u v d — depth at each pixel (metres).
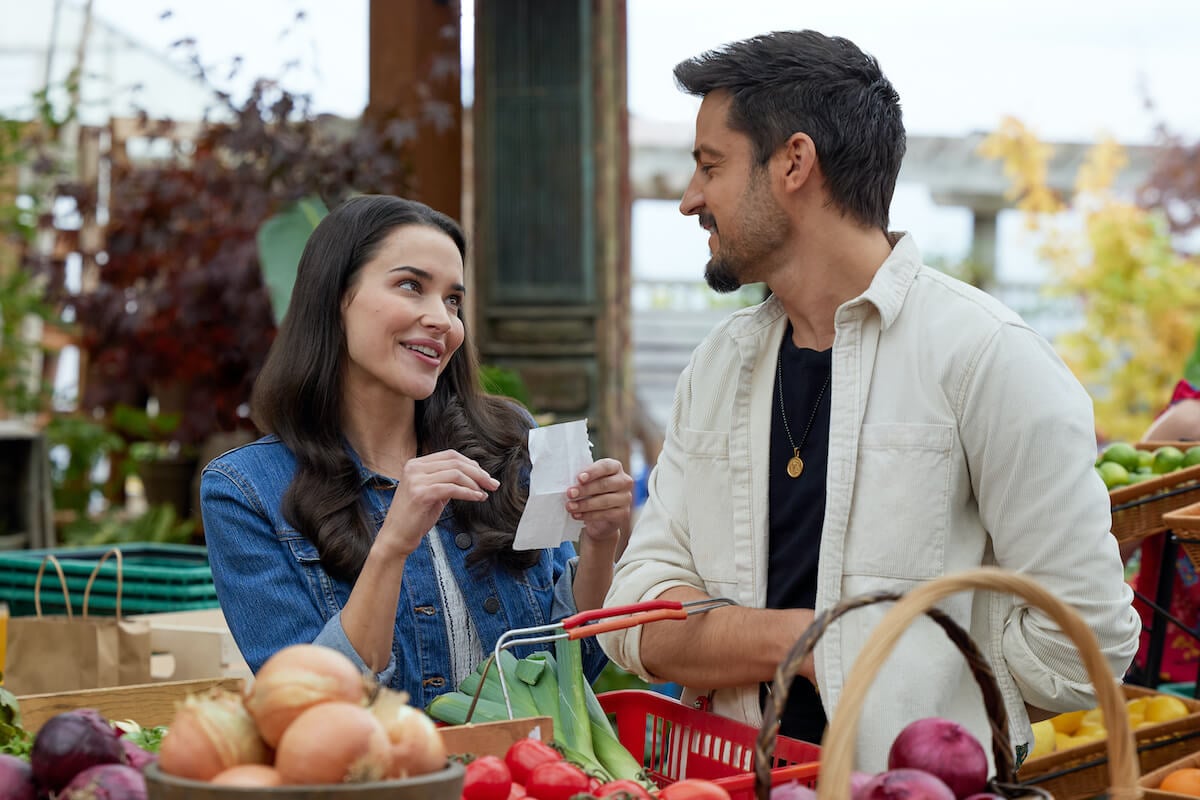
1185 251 13.62
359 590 2.12
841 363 2.05
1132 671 3.50
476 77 6.04
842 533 2.01
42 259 6.43
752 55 2.08
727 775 1.98
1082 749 2.89
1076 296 13.83
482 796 1.50
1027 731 2.01
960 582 1.34
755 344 2.22
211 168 5.84
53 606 3.36
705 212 2.16
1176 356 12.95
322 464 2.30
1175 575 3.33
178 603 3.27
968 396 1.95
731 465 2.19
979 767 1.46
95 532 6.04
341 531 2.27
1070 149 14.85
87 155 7.47
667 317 16.50
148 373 6.02
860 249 2.08
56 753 1.42
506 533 2.42
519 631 1.87
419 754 1.29
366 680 1.39
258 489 2.29
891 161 2.10
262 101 5.61
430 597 2.36
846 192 2.06
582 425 2.22
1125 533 2.88
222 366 5.96
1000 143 14.23
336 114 5.85
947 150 15.47
